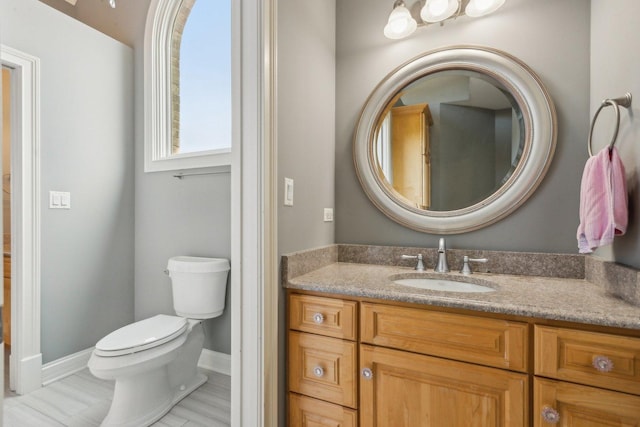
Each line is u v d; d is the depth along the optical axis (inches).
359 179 65.7
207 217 83.0
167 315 81.0
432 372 40.3
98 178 85.2
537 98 54.0
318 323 46.4
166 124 91.3
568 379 34.5
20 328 69.5
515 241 56.0
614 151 38.9
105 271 86.4
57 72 76.4
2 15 67.0
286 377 48.7
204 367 82.1
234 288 44.8
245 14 43.8
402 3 59.3
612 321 32.5
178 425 61.1
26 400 67.4
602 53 47.4
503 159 56.9
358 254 64.9
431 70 61.1
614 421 32.8
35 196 71.7
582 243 42.7
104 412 63.8
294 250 51.9
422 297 40.4
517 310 36.2
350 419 44.4
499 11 57.2
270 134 44.5
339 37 68.2
